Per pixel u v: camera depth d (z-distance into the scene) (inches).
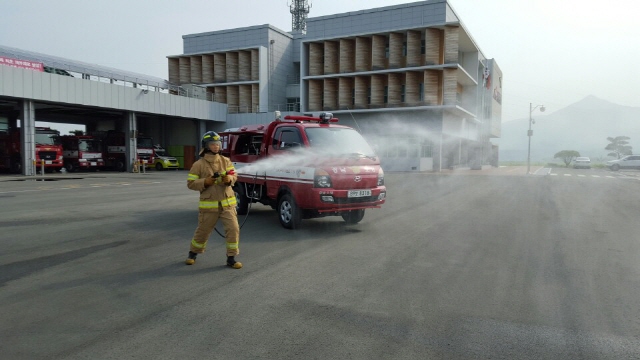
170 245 279.4
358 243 287.0
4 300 179.8
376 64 1473.9
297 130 339.3
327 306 173.5
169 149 1644.9
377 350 136.6
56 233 315.9
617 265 233.5
